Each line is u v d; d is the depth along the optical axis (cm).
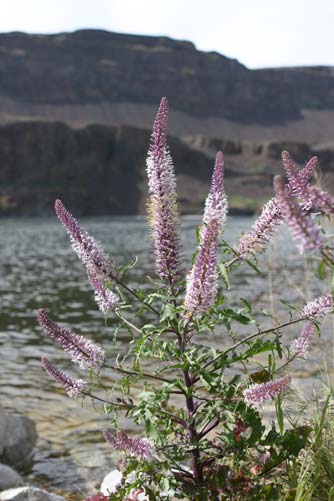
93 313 2497
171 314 414
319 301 430
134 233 10931
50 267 4816
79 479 821
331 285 375
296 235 302
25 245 7694
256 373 454
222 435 447
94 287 439
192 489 449
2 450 870
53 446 934
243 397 445
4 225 14938
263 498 440
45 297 3055
